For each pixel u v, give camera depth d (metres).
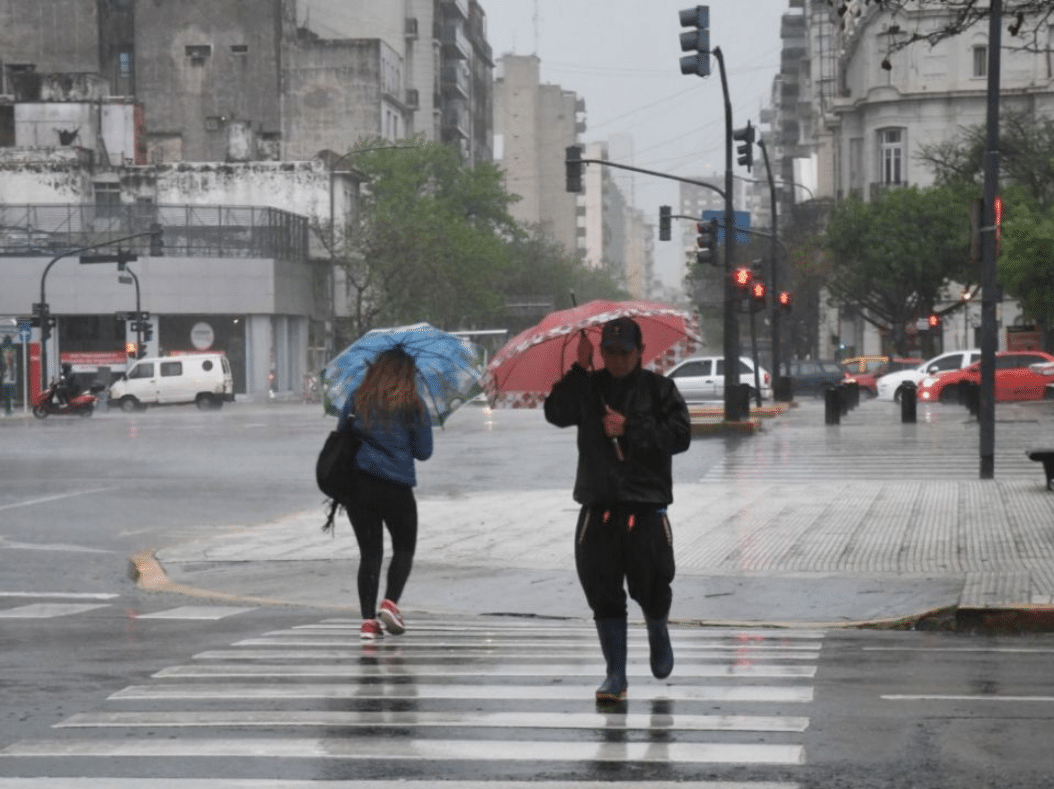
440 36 173.62
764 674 12.48
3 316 106.06
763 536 23.42
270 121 133.12
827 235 109.50
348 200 122.12
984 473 32.06
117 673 12.99
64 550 25.12
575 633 15.89
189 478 38.62
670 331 11.77
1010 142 99.62
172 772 8.90
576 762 9.01
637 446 10.71
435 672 12.71
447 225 124.94
